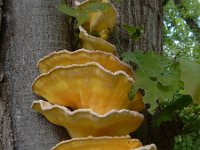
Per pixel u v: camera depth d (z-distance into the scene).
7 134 1.25
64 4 1.36
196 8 6.25
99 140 1.12
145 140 1.55
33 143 1.24
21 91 1.28
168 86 1.27
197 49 4.32
